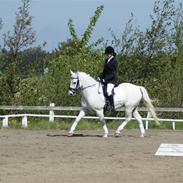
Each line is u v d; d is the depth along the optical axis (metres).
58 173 11.28
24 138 18.42
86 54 31.20
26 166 12.19
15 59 28.61
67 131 22.06
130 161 13.09
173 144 16.86
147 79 29.28
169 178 10.80
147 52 29.33
